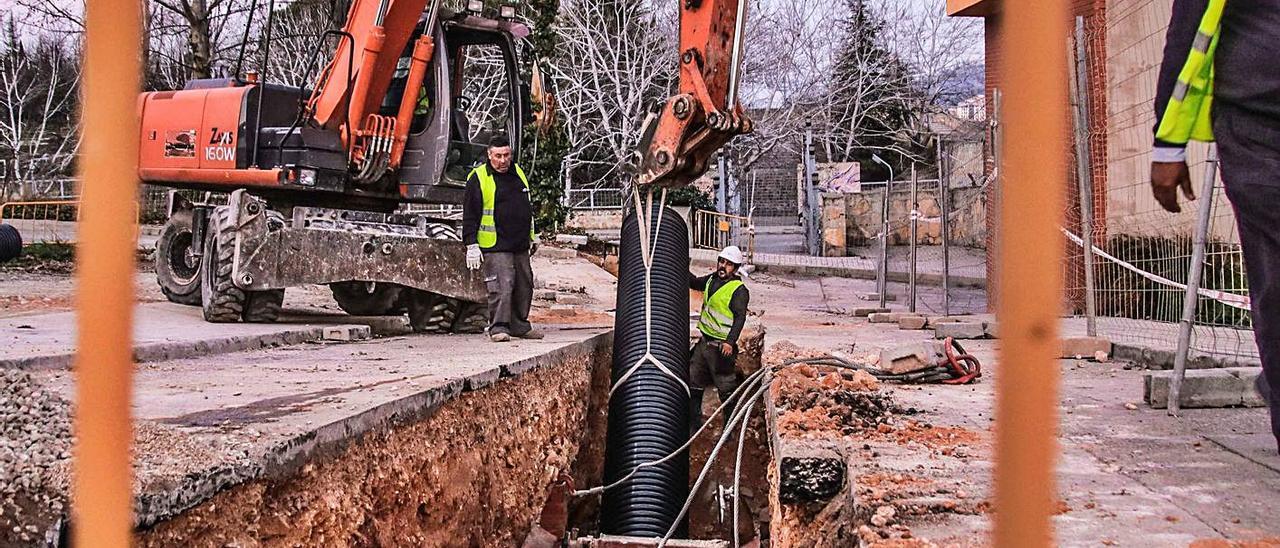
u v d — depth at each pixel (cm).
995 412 142
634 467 891
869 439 535
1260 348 392
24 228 2586
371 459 484
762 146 3597
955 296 1850
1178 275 997
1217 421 557
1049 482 142
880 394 688
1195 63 381
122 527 195
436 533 555
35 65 3541
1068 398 640
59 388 443
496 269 945
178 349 719
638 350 942
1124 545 341
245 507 373
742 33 842
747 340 1112
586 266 2117
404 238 991
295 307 1316
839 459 491
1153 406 605
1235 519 371
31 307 1172
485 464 649
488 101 2688
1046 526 140
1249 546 338
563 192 2998
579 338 991
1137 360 820
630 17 3125
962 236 2144
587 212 3534
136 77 174
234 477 365
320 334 907
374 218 1104
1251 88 367
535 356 789
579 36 3119
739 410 817
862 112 3862
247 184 1009
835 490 488
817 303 1820
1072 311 1162
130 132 176
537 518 754
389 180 1007
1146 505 390
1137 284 1101
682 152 882
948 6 1456
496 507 663
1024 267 140
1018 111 137
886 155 4672
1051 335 138
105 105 174
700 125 874
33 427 386
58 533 321
